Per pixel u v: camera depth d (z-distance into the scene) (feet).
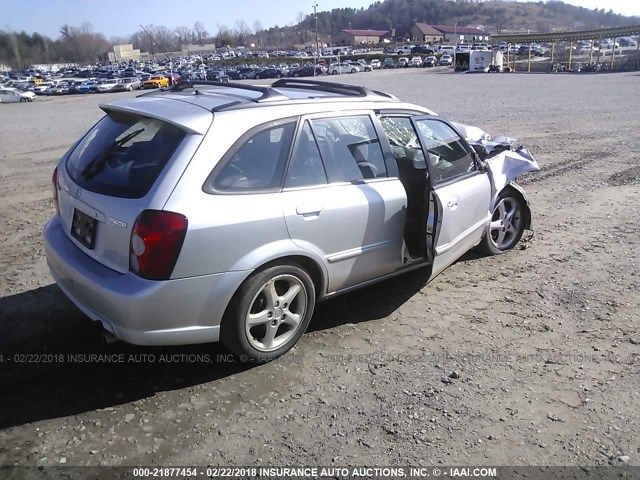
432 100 87.97
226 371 12.07
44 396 11.16
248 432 10.21
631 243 20.08
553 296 15.83
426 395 11.32
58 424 10.34
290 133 12.17
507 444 9.95
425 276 15.51
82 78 251.80
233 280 11.07
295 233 11.89
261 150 11.68
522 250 19.58
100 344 13.08
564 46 307.17
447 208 14.87
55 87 189.67
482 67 217.56
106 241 11.07
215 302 11.01
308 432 10.23
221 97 12.85
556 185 28.84
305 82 16.43
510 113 65.36
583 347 13.14
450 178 15.52
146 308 10.37
